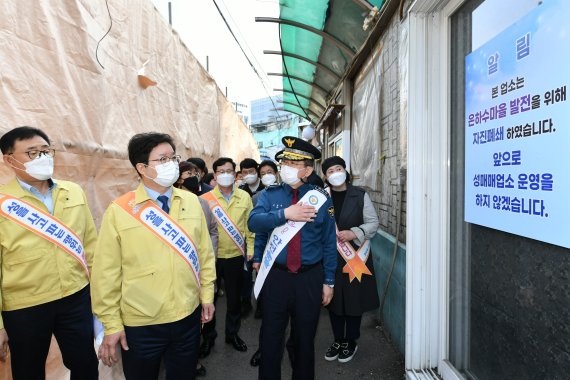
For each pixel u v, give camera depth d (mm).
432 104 2322
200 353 2898
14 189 1769
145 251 1631
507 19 1588
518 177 1464
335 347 2857
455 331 2207
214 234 2912
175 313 1681
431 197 2328
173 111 4379
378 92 3725
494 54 1642
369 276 2715
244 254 3197
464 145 2059
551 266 1362
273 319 2143
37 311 1766
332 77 6047
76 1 2303
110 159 2723
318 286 2162
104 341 1608
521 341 1564
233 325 3064
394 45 3133
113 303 1620
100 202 2600
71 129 2227
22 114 1862
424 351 2359
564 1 1187
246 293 3807
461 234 2129
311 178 2291
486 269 1854
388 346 3053
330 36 4504
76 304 1915
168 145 1705
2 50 1765
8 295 1724
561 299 1312
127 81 3107
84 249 2039
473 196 1867
